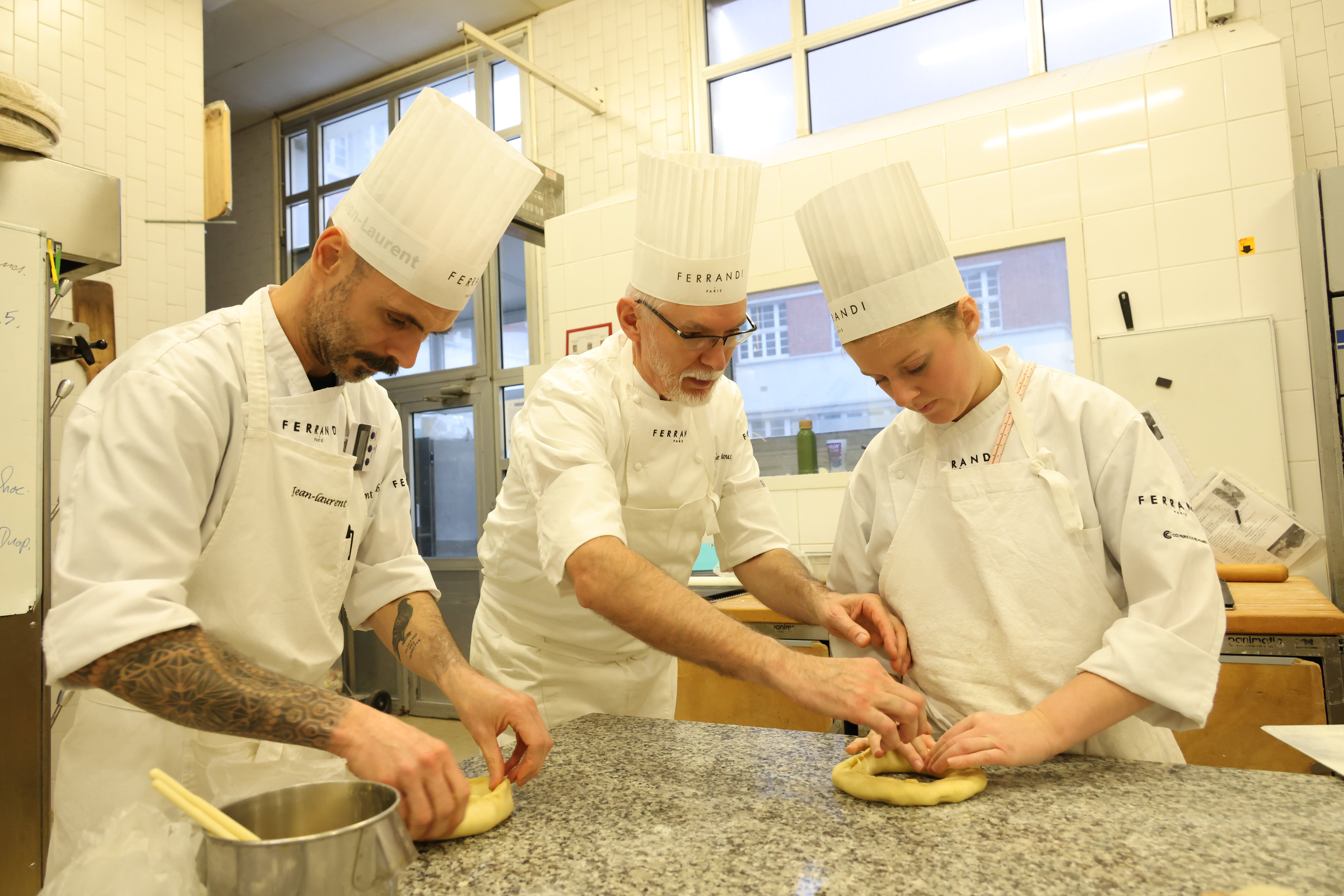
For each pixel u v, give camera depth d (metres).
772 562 1.32
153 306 3.37
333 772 0.98
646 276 1.13
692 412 1.29
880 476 1.15
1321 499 2.33
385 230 0.89
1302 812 0.70
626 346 1.28
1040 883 0.59
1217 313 2.45
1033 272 2.71
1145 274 2.54
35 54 3.06
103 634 0.72
